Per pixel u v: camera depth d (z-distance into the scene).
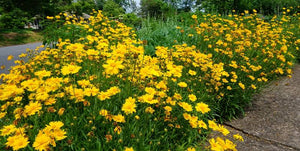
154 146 1.71
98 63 2.51
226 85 3.02
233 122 2.74
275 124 2.62
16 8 21.52
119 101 2.09
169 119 1.91
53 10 26.64
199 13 8.21
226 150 1.45
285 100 3.21
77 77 2.49
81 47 2.34
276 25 6.21
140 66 2.31
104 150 1.64
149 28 6.12
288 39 5.41
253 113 2.91
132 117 1.98
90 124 1.77
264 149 2.16
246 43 3.65
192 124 1.74
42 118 1.73
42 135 1.24
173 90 2.44
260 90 3.18
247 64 3.25
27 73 2.62
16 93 1.70
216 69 2.68
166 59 2.77
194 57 3.03
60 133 1.30
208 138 2.31
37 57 3.00
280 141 2.29
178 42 4.52
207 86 2.82
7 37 14.39
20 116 1.55
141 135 1.65
